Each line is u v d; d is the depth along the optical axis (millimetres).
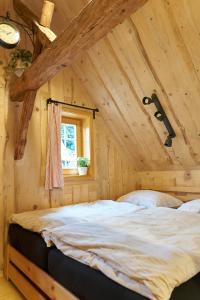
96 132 3252
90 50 2635
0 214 2318
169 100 2465
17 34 2059
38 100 2660
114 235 1384
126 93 2748
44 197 2646
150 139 3027
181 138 2705
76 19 1267
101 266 1122
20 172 2482
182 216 2006
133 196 3109
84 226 1610
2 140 2377
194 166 2924
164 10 1906
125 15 1114
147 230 1582
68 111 2945
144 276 930
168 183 3221
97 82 2924
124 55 2414
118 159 3496
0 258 2303
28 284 1768
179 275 966
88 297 1142
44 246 1604
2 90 2406
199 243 1314
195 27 1861
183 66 2133
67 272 1305
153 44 2152
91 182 3127
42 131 2670
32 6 2551
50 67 1653
